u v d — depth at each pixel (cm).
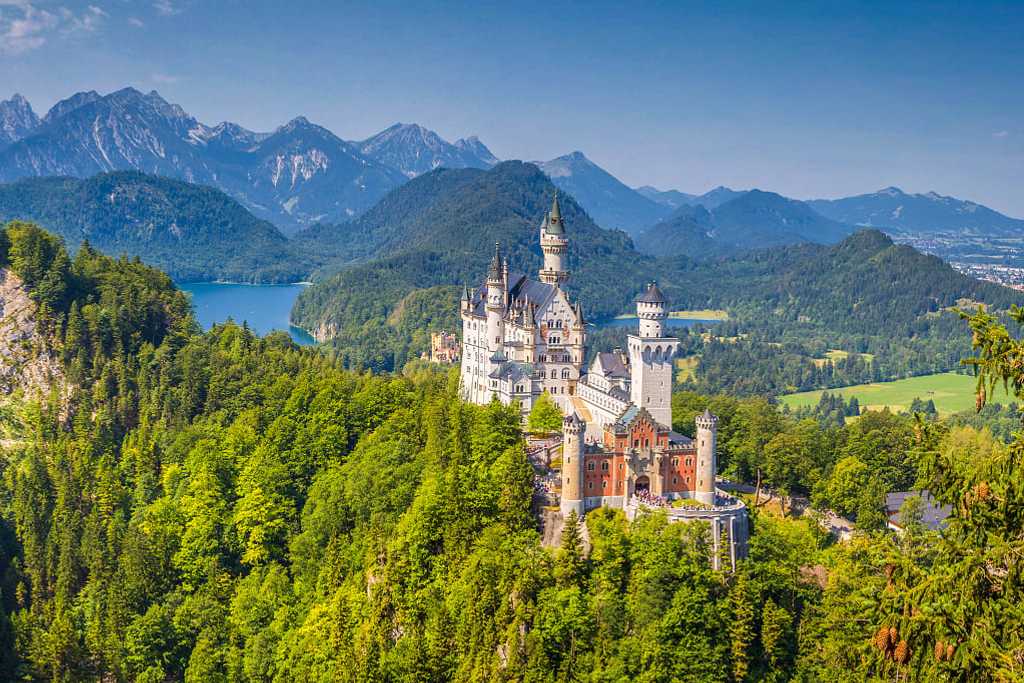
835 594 16812
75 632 19188
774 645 16262
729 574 17200
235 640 19012
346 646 16850
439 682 15838
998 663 6172
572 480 18525
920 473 7019
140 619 19362
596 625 16262
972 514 6662
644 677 15450
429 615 17100
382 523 19812
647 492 19200
